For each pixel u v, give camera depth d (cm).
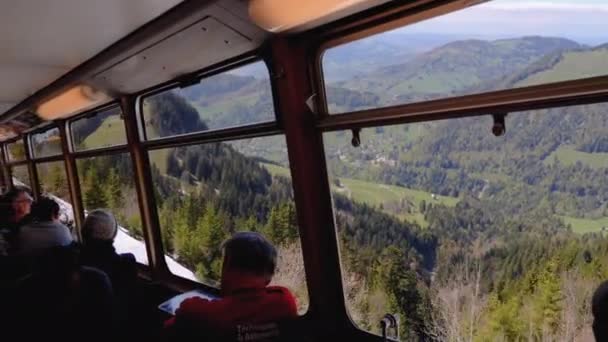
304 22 163
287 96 191
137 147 324
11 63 265
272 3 150
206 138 253
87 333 202
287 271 225
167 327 153
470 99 142
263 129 215
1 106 455
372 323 195
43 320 197
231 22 180
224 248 151
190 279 312
